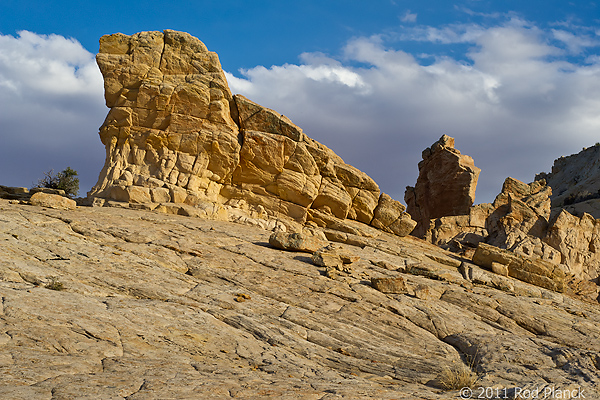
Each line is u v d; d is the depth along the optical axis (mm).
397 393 12773
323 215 38531
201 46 38062
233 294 21375
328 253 27297
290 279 24562
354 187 39875
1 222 23484
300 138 38094
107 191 34875
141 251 24609
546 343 20328
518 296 28781
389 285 24906
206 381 12180
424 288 24969
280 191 37844
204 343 16094
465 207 47094
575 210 60375
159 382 11734
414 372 16406
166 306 18234
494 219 44000
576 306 29234
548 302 28359
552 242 40469
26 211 27531
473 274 31688
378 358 17656
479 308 25125
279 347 17250
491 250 33969
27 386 10586
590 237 41594
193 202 34812
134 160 36188
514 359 18094
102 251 23156
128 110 36375
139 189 34281
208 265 24734
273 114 38125
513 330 23484
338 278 25438
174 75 37406
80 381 11258
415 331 20984
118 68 36938
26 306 15430
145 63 37219
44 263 20531
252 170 37531
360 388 13102
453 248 40844
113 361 13289
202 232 30078
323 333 19141
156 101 36281
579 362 17828
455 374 15203
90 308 16516
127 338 15086
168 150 36219
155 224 30188
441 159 49812
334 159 40312
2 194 35094
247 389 11828
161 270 22656
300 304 21812
